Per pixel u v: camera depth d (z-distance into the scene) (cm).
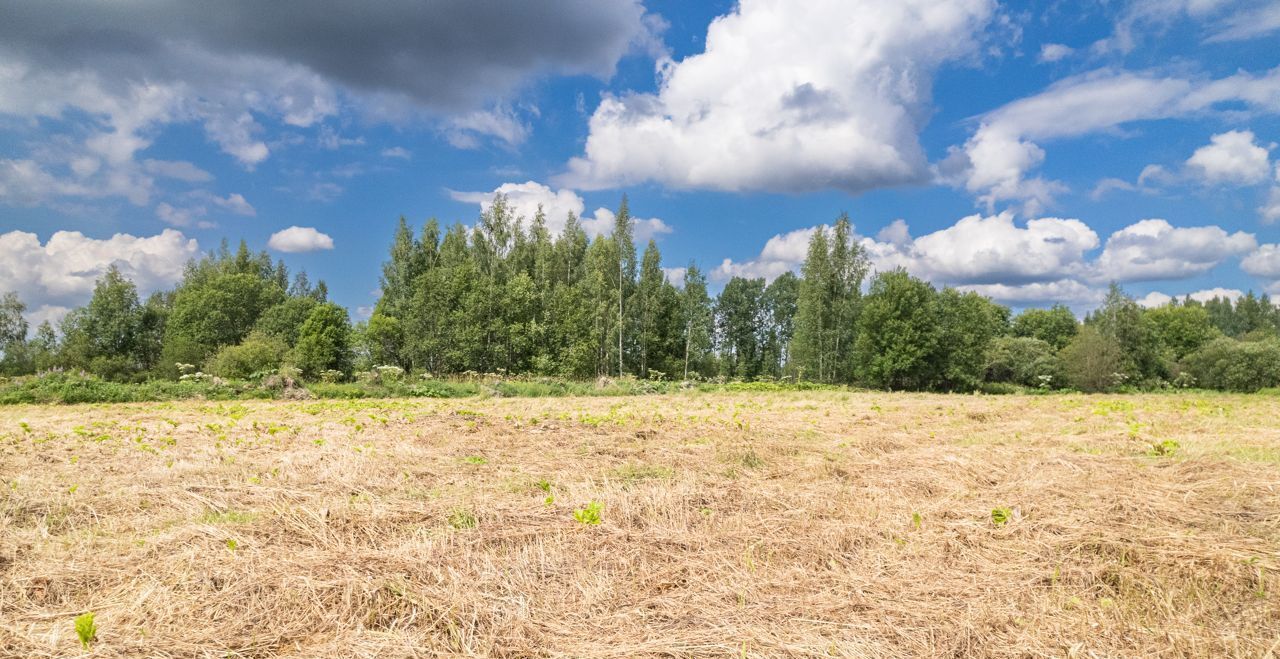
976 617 330
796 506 540
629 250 4397
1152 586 360
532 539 435
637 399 2105
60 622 314
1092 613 335
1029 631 318
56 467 690
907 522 488
